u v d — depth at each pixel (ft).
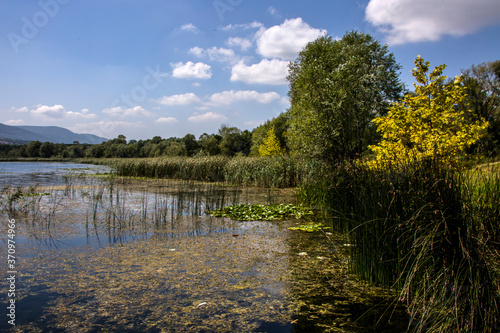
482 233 9.91
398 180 12.64
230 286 12.51
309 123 49.19
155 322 9.75
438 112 23.53
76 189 44.55
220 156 69.82
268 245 18.15
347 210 18.98
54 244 18.13
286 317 10.07
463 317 8.50
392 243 12.32
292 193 41.91
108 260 15.52
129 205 31.83
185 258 15.88
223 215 27.04
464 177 11.48
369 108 50.96
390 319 9.84
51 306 10.75
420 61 24.06
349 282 12.90
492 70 79.20
